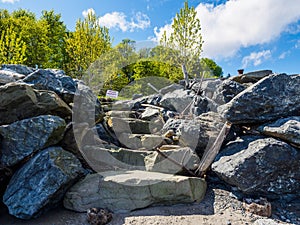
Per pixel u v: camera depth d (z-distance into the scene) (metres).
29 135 2.21
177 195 2.22
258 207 2.07
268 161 2.26
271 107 2.59
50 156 2.09
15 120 2.42
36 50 16.14
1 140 2.17
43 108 2.57
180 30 7.16
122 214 2.06
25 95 2.43
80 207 2.09
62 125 2.39
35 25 16.30
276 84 2.64
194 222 1.92
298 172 2.28
